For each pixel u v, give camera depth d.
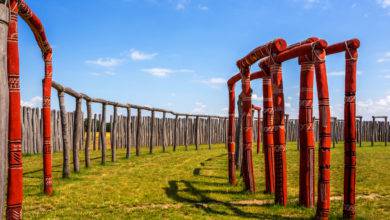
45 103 8.82
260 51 8.27
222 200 8.64
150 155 18.92
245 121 9.52
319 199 6.78
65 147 11.24
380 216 7.27
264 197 8.84
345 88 7.09
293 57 7.54
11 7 4.99
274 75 7.95
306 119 7.48
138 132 18.56
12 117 4.96
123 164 14.99
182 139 27.22
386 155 19.81
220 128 30.41
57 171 12.77
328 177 6.75
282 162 7.90
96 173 12.41
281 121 7.93
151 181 11.00
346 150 7.05
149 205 8.20
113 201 8.46
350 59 7.02
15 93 4.98
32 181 10.66
